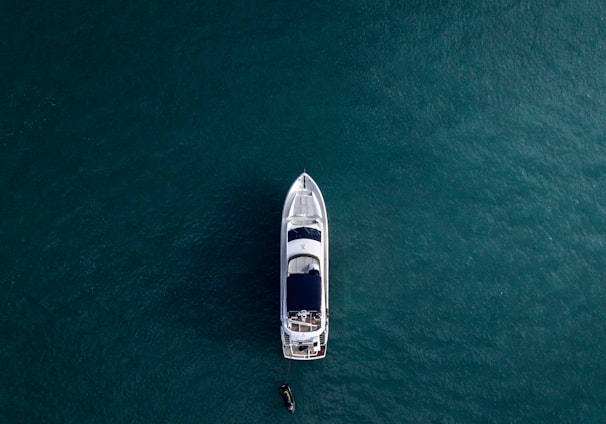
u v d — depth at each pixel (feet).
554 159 155.12
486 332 146.72
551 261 150.30
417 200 151.84
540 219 152.05
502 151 154.92
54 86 155.84
